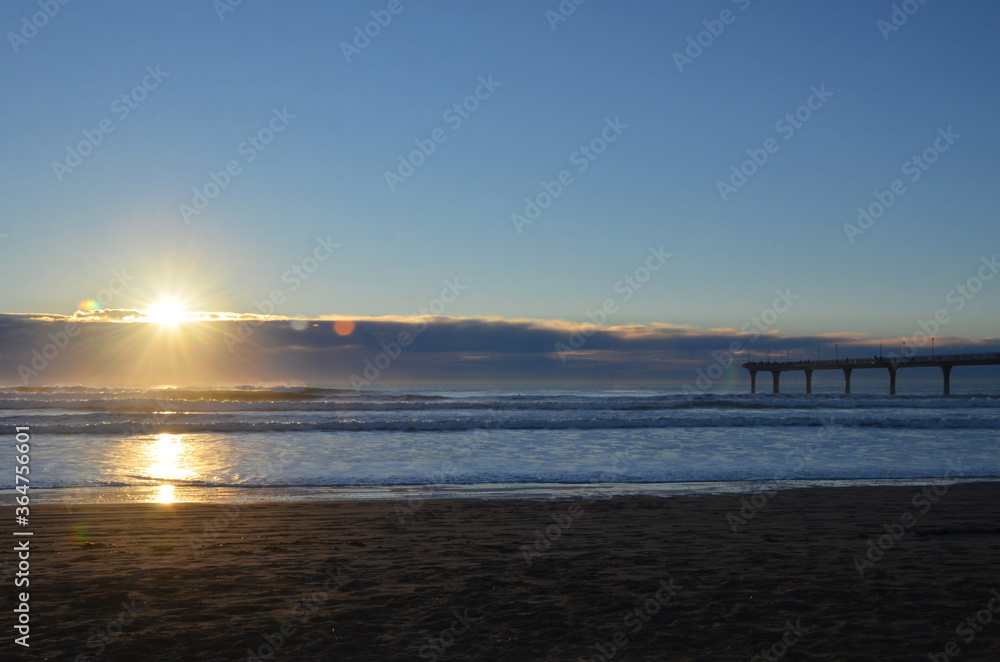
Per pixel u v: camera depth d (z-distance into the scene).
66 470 15.53
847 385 78.62
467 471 15.67
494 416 31.78
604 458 17.78
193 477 14.64
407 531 9.11
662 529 9.25
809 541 8.41
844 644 4.69
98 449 19.20
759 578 6.45
